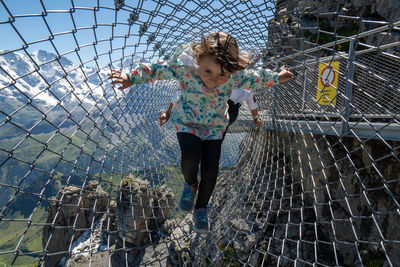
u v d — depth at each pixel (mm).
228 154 9656
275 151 7875
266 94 7621
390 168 4848
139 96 4172
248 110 8812
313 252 6117
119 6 2170
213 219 5938
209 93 2430
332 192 6004
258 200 7027
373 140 5176
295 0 2750
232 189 7430
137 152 3773
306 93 5492
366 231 5258
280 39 3625
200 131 2574
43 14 1603
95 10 1966
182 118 2531
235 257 4246
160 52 3568
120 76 2332
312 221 6551
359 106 5625
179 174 5055
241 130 9539
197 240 4602
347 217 5652
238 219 5449
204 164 2521
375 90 5672
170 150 5617
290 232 6527
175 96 3027
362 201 5328
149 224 12383
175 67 2379
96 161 2502
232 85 2508
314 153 6484
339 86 4926
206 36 2188
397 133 4324
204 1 2957
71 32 1838
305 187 6824
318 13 2670
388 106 5316
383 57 5820
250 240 6461
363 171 5367
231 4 3141
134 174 3490
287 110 6469
